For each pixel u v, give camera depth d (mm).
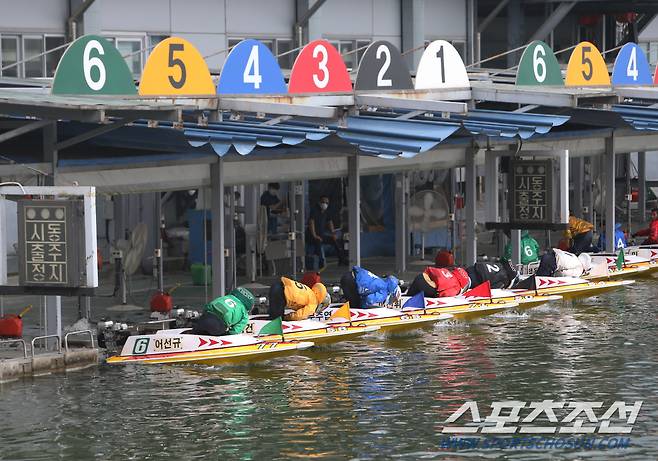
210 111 39625
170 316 42812
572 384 36438
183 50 38031
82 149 43344
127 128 41281
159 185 42594
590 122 55969
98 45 36469
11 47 56656
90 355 39031
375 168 51281
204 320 40094
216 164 44344
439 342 43031
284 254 55375
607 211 62812
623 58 55312
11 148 41969
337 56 42688
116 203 52531
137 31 60469
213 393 35438
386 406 34031
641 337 43594
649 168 85312
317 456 29656
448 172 64000
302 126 43344
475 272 50812
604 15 80312
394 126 46250
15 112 34250
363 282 45188
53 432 31562
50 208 36062
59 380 36938
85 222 35875
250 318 42562
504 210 57594
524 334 44406
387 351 41375
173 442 30766
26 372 37406
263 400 34688
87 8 57750
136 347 39656
